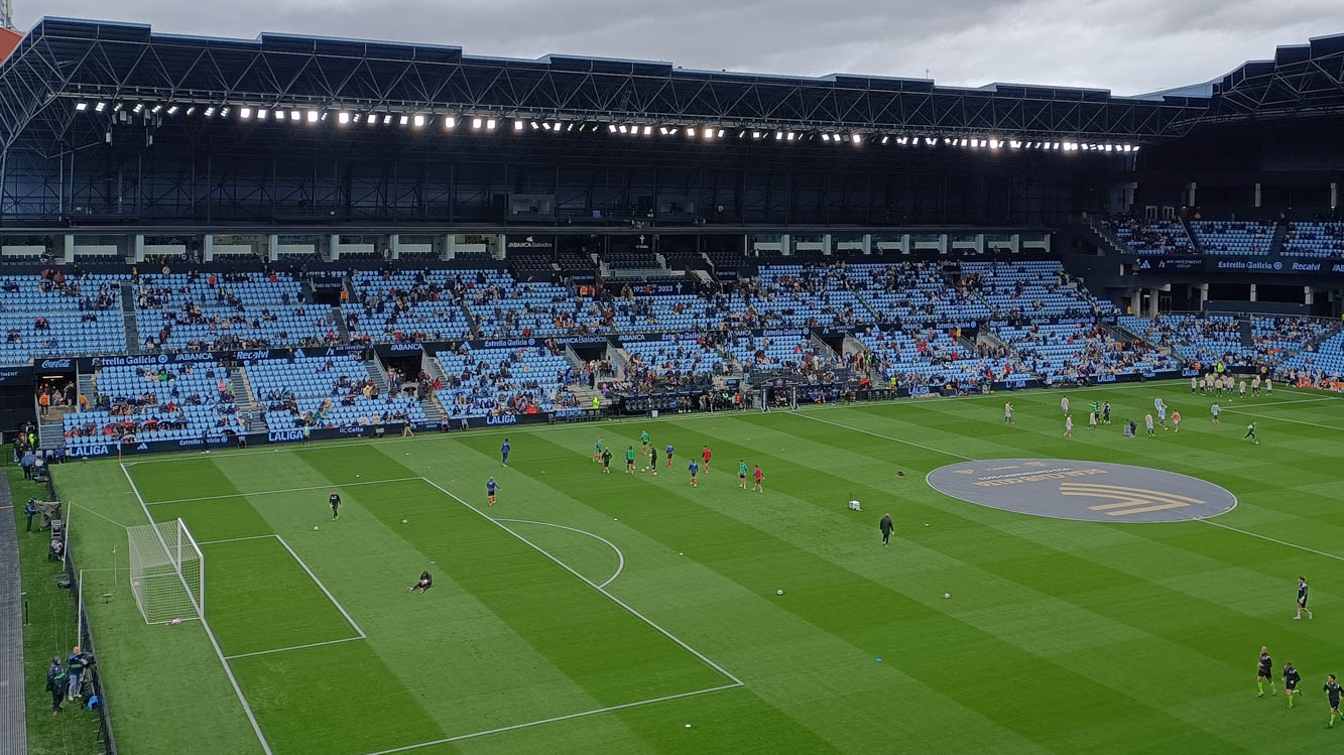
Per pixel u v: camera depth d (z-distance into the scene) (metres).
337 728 46.41
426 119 118.38
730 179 148.62
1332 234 146.75
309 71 109.88
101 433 98.00
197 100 107.25
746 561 67.38
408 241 135.00
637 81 121.75
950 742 44.97
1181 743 44.88
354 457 96.38
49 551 70.44
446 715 47.47
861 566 66.44
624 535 72.62
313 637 55.81
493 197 137.25
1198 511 78.75
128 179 120.19
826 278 148.75
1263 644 54.81
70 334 110.12
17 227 114.56
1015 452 98.44
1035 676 51.09
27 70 104.31
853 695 49.19
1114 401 125.12
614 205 143.12
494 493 79.81
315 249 129.75
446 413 110.75
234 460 95.38
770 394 122.06
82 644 54.88
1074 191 165.62
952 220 161.12
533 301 131.75
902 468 91.81
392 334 121.00
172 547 70.06
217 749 44.75
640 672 51.59
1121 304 159.38
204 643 55.12
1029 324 147.38
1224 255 149.00
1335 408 120.69
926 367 133.62
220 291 120.31
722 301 140.00
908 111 136.50
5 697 50.09
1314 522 76.06
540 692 49.59
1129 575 64.94
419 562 67.31
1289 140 149.62
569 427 110.06
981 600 60.75
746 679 50.88
